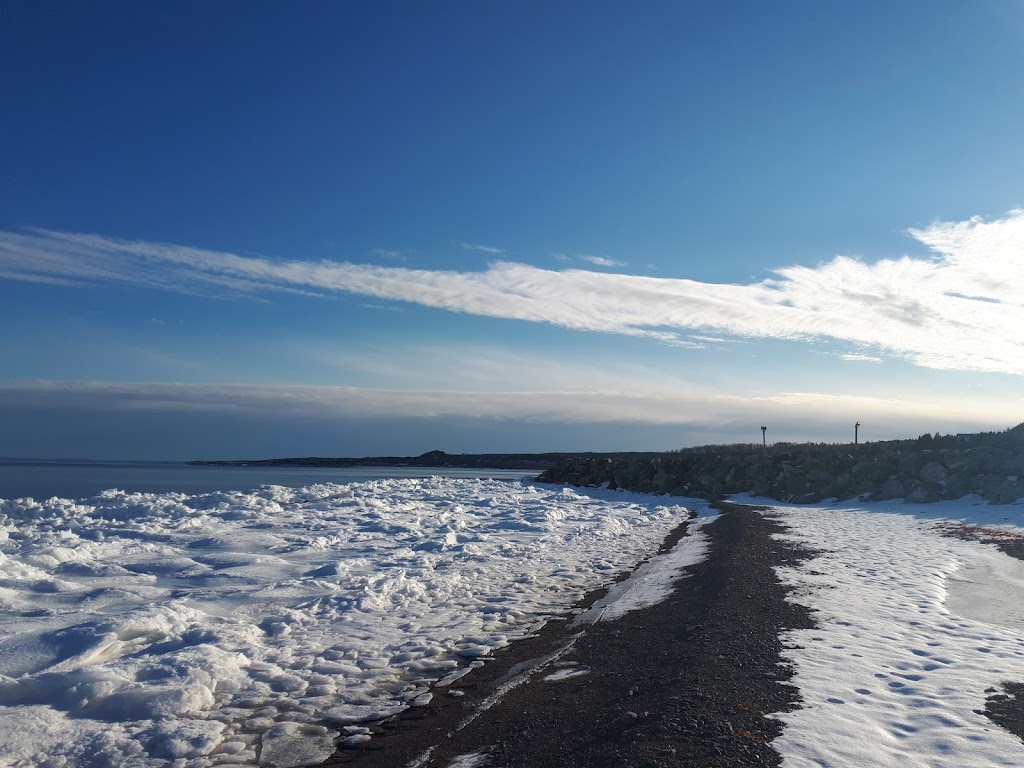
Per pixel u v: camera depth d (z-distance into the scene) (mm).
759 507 24922
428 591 11461
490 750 5336
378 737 5898
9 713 6062
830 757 4492
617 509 26312
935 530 17016
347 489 28156
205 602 10133
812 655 6773
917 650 6957
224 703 6672
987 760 4469
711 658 6785
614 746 4867
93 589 10547
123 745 5676
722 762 4434
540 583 12367
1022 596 9594
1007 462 23281
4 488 49812
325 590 11211
